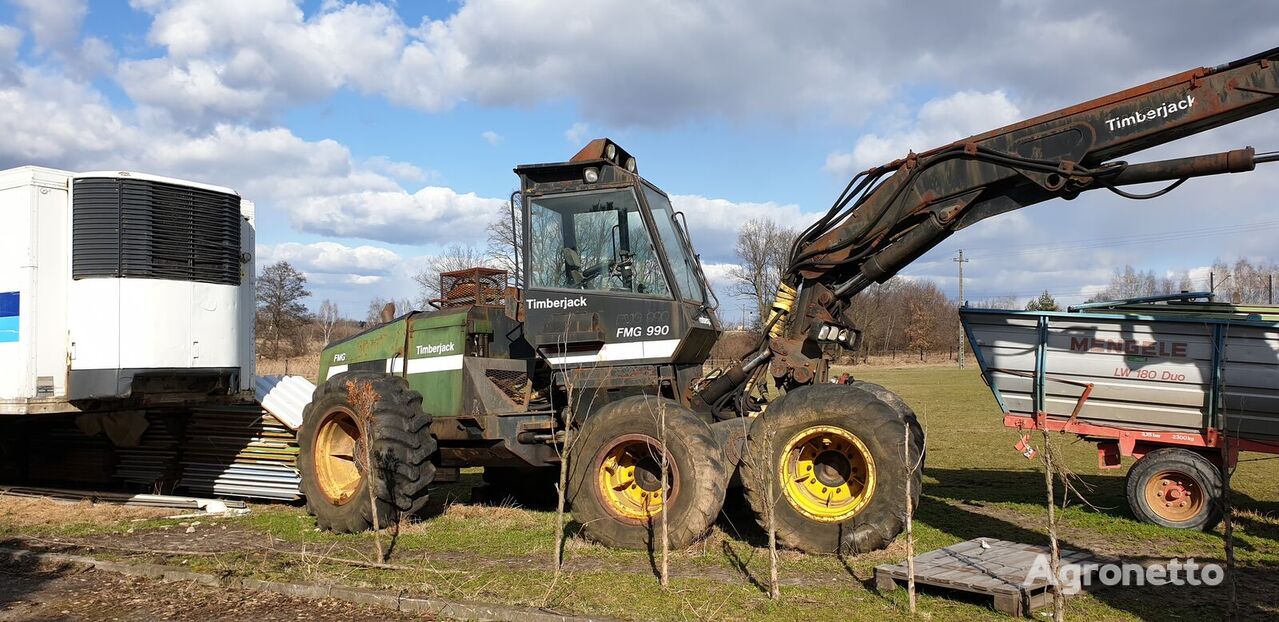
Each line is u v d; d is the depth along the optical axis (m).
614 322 7.41
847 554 6.38
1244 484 10.40
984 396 27.23
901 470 6.29
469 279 8.91
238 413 9.73
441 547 7.07
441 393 8.38
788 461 6.69
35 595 5.79
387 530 7.78
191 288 8.66
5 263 8.19
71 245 8.30
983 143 7.14
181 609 5.45
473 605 5.21
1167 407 8.20
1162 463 7.93
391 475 7.72
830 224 7.73
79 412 8.35
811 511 6.59
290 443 9.48
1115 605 5.31
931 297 77.94
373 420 7.76
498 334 8.62
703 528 6.48
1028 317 8.70
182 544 7.41
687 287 7.78
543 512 8.63
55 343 8.26
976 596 5.43
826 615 5.05
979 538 6.73
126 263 8.24
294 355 55.25
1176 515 7.89
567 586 5.64
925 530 7.61
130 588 5.93
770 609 5.15
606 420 6.90
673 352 7.18
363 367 9.18
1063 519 8.20
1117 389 8.38
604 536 6.82
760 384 8.08
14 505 9.31
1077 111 6.81
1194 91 6.47
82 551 6.95
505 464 8.24
